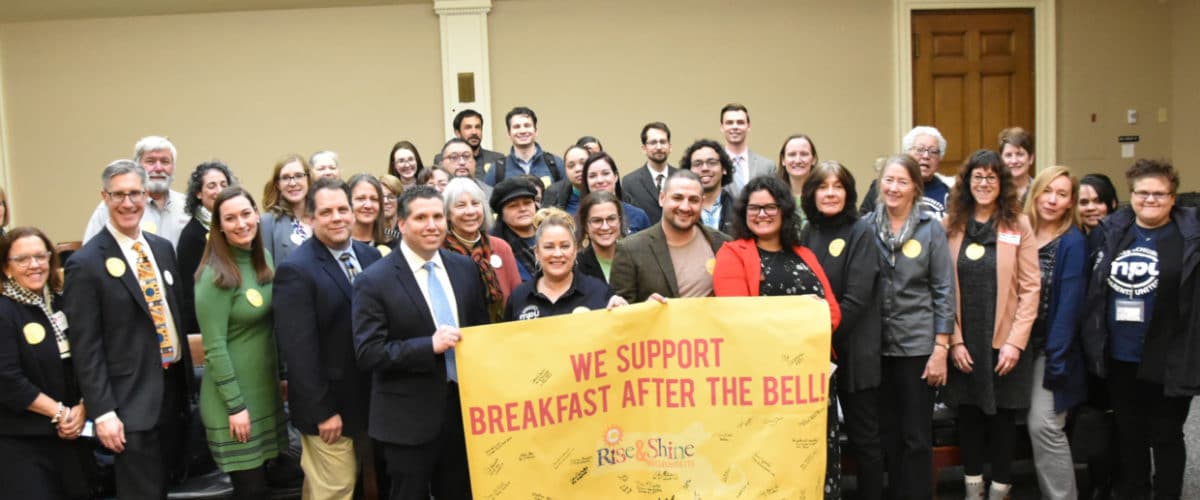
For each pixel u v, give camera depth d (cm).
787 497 301
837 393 350
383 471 364
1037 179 377
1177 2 740
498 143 720
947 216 372
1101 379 380
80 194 717
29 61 707
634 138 724
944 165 742
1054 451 361
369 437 341
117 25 705
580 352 300
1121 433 365
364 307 301
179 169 715
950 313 348
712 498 303
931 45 735
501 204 392
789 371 301
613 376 303
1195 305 339
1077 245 360
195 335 407
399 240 402
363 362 298
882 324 350
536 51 716
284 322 321
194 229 408
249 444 335
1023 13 739
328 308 325
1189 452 429
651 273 332
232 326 334
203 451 389
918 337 347
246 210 328
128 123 712
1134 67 752
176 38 707
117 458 330
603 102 721
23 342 320
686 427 304
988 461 375
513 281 369
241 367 335
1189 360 339
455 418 321
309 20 709
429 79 714
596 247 371
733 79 726
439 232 305
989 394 352
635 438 305
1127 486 367
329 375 329
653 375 305
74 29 704
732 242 329
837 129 734
